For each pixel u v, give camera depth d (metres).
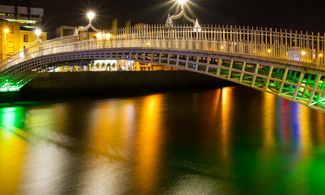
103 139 28.83
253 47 23.70
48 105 49.75
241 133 30.97
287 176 19.84
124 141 28.08
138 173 20.42
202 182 19.00
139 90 71.25
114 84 67.31
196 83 81.62
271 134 30.55
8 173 20.69
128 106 49.06
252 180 19.27
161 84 75.06
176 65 30.25
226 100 57.19
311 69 20.09
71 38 49.34
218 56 26.08
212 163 22.19
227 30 25.89
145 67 90.94
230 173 20.36
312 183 18.78
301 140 28.16
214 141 27.98
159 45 32.06
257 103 53.22
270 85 23.47
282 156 23.61
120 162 22.50
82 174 20.34
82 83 62.62
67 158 23.55
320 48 20.30
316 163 22.06
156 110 45.38
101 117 39.53
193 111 44.75
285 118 39.41
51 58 46.94
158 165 21.84
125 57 36.53
